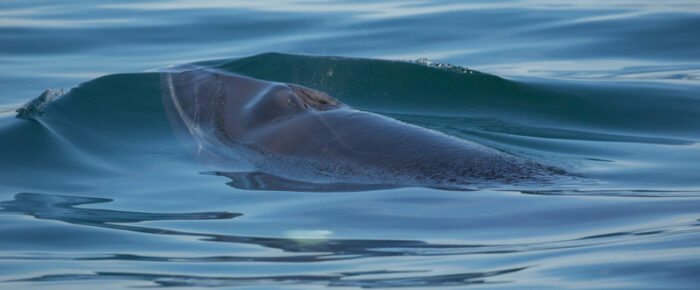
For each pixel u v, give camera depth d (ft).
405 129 95.81
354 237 70.33
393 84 147.43
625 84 154.92
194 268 62.49
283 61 152.15
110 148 108.68
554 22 208.74
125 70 162.40
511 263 60.08
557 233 68.69
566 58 180.96
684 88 152.56
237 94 113.91
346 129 97.25
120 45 183.62
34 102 123.03
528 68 171.22
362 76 149.28
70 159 102.94
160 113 120.26
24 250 68.90
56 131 112.16
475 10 220.64
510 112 139.23
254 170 95.96
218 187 90.38
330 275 59.16
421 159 89.45
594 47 188.55
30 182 93.97
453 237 69.10
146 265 63.72
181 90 123.34
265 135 101.60
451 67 153.28
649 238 63.82
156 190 90.17
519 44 191.11
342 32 197.06
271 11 217.36
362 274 59.00
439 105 141.59
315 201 82.38
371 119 98.43
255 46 183.42
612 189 84.48
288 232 72.64
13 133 108.88
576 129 129.59
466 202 78.84
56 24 200.23
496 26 205.67
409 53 181.78
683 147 114.52
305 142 97.19
